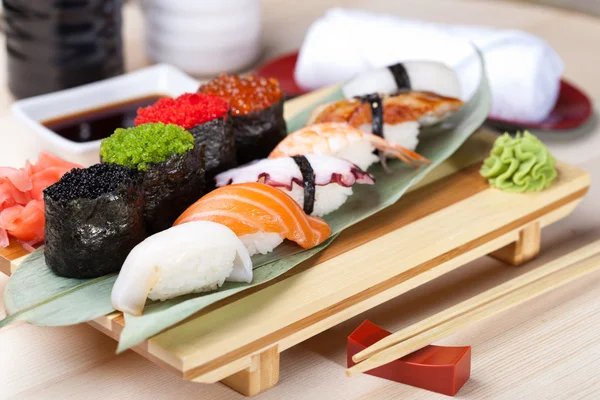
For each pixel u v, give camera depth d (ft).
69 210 2.14
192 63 3.19
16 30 2.96
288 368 2.24
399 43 3.00
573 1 3.76
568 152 2.86
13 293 2.17
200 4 3.10
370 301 2.26
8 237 2.32
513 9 3.62
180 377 2.15
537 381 2.21
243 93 2.51
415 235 2.35
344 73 3.04
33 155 2.80
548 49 2.95
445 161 2.60
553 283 2.33
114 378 2.22
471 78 2.91
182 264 2.11
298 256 2.26
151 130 2.25
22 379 2.22
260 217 2.22
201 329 2.10
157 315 2.07
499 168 2.50
